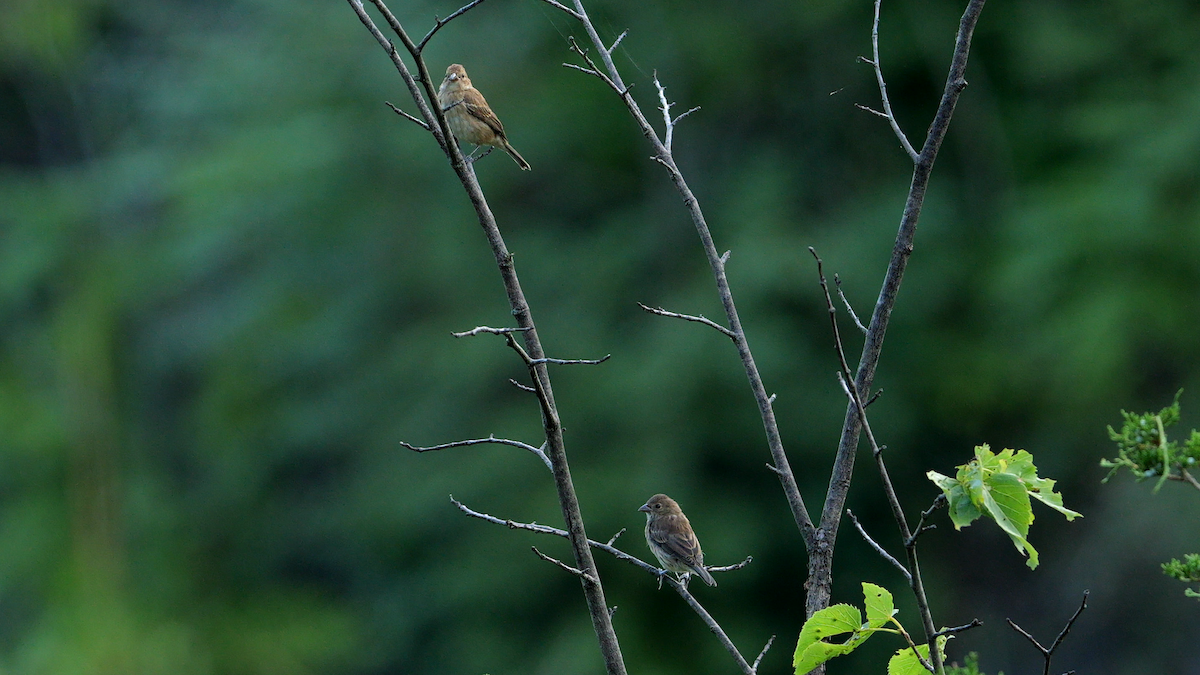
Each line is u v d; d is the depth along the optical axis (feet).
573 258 60.85
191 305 71.77
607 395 55.11
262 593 64.23
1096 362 49.29
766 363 51.88
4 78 78.02
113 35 80.89
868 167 59.16
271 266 68.95
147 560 62.34
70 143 79.61
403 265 63.36
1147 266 50.72
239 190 64.03
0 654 56.70
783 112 60.95
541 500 55.11
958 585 60.03
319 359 65.62
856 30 58.03
